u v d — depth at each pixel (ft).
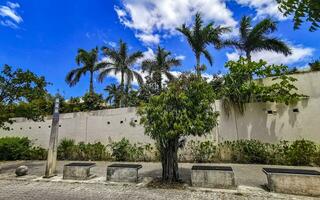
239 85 28.45
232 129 27.99
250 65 28.63
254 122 27.35
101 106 49.83
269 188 15.14
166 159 18.34
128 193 15.42
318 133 24.58
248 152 25.35
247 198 13.85
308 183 14.16
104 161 31.37
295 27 4.76
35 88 28.32
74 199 14.40
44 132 40.75
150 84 47.39
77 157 33.91
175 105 18.02
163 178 18.12
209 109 18.61
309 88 26.04
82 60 61.11
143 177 19.89
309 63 39.91
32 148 38.93
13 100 27.32
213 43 46.65
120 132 34.37
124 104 48.21
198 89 18.28
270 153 24.89
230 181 15.76
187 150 28.35
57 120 23.18
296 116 25.88
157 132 17.61
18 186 18.21
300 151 23.27
